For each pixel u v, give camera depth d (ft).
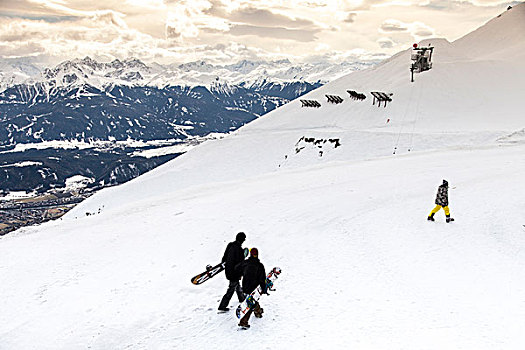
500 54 350.64
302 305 33.42
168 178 227.20
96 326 35.12
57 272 48.24
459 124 215.72
